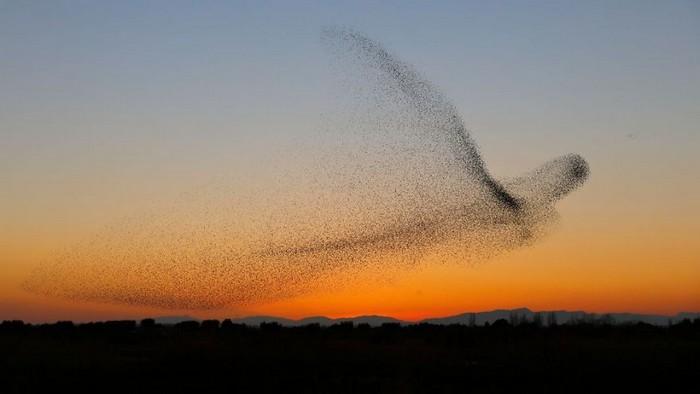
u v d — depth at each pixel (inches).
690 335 2647.6
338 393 1428.4
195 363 1710.1
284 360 1824.6
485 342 2495.1
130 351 2209.6
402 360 1925.4
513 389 1496.1
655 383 1566.2
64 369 1683.1
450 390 1472.7
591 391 1486.2
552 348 1993.1
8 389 1465.3
